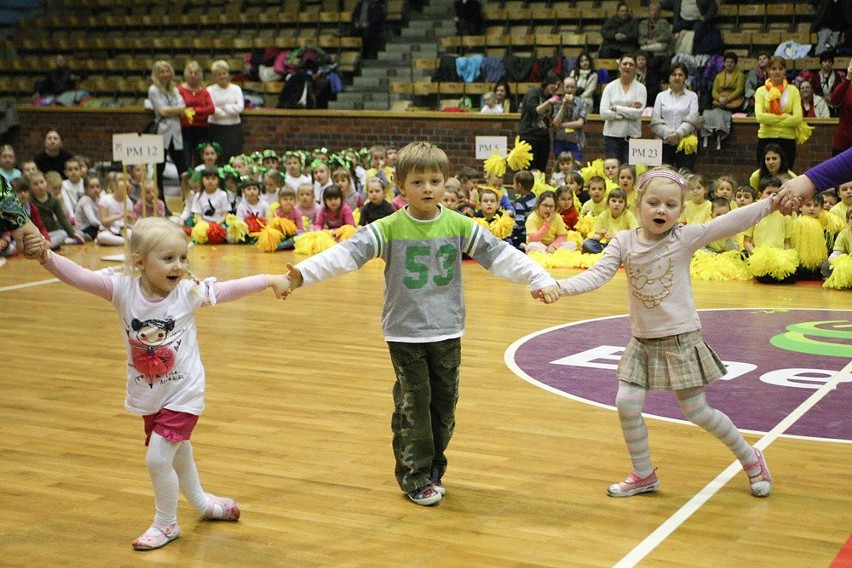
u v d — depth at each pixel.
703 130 15.35
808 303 8.80
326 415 5.45
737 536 3.76
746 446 4.21
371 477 4.47
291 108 18.56
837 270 9.52
